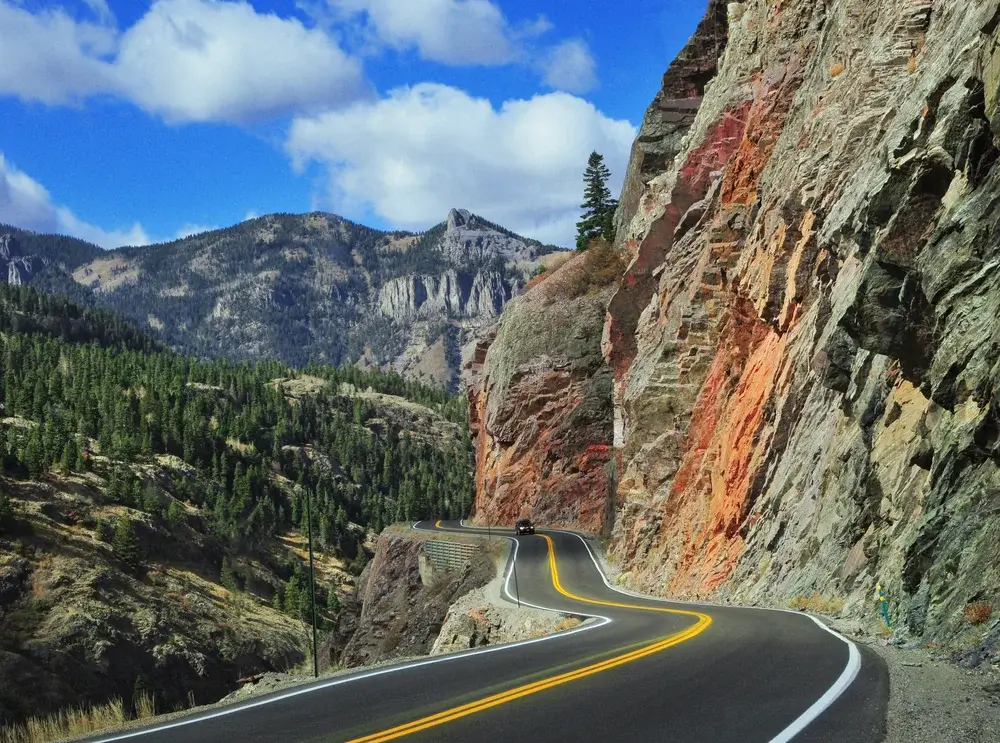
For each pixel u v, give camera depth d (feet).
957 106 53.11
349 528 621.31
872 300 55.01
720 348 128.57
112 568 389.60
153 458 579.89
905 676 33.94
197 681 345.92
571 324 232.32
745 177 130.82
